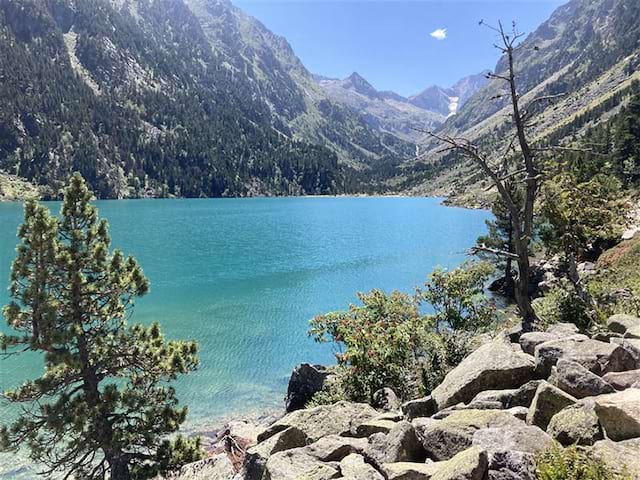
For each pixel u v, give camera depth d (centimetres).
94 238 1381
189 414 2155
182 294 4472
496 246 3953
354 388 1412
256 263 6128
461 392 889
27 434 1270
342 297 4372
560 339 912
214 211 14812
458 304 1753
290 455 751
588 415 566
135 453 1397
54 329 1253
